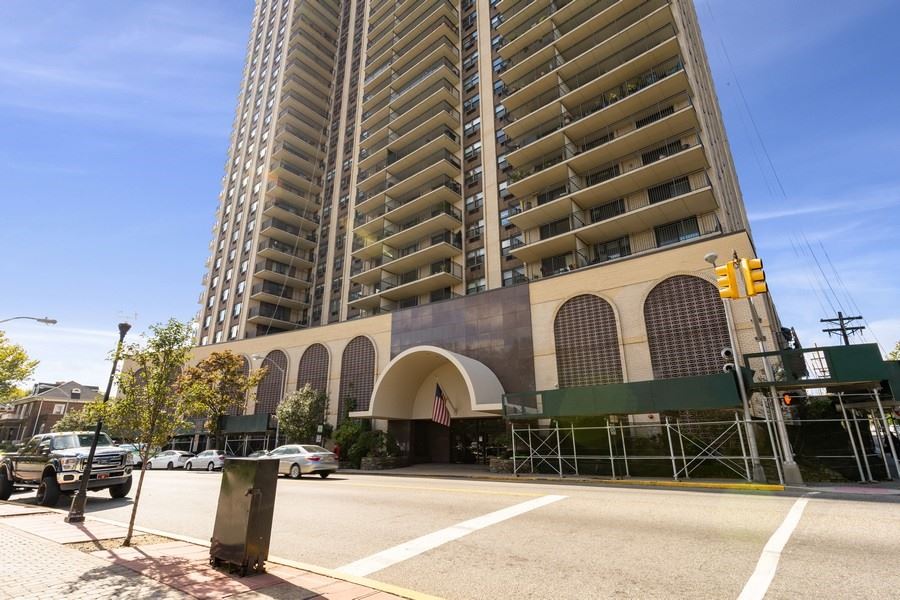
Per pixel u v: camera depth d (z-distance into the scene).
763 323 19.39
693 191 25.16
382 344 33.03
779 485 13.69
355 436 28.53
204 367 35.28
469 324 28.61
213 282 61.75
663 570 5.55
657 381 17.11
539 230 33.44
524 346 26.05
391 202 46.06
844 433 16.48
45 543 7.05
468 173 40.88
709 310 20.86
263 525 5.64
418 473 22.62
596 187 29.00
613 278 23.91
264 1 79.25
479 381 24.25
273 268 53.50
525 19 40.06
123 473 13.57
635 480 16.36
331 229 54.59
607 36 34.03
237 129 71.62
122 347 8.25
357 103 58.53
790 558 5.90
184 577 5.27
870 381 14.34
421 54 50.09
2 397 27.22
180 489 16.09
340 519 9.38
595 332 23.84
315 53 66.25
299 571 5.64
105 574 5.39
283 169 56.03
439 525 8.45
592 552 6.41
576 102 33.62
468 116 43.22
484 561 6.09
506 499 11.41
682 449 16.58
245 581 5.16
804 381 14.72
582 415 18.55
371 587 5.00
